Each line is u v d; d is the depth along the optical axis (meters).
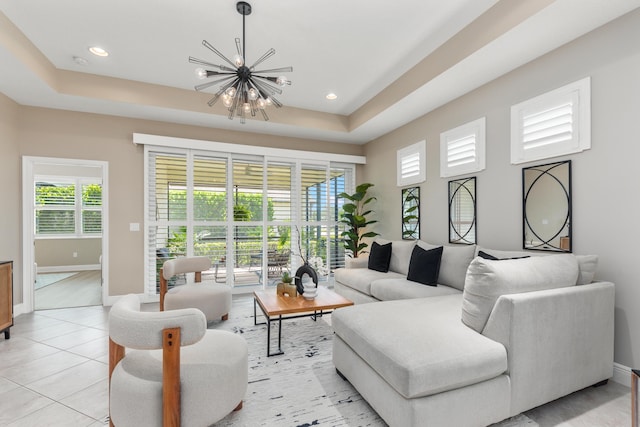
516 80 2.75
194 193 4.40
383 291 3.07
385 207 4.85
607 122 2.11
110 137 3.97
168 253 4.23
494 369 1.51
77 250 6.82
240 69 2.47
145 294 4.07
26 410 1.74
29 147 3.61
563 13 2.00
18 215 3.56
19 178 3.57
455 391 1.45
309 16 2.46
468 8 2.36
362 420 1.66
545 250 2.51
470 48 2.52
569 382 1.76
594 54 2.18
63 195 6.80
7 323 2.77
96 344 2.68
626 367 2.00
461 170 3.34
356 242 4.91
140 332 1.32
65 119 3.77
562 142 2.38
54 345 2.65
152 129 4.18
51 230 6.68
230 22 2.53
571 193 2.34
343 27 2.60
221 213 4.54
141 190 4.11
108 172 3.95
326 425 1.62
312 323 3.23
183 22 2.53
